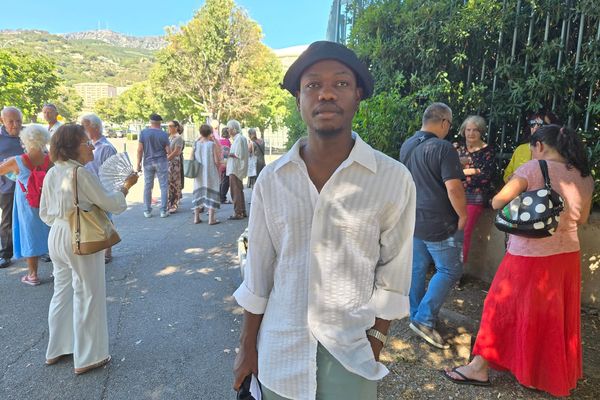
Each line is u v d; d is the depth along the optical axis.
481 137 4.20
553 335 2.39
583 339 3.25
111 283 4.59
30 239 4.38
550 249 2.37
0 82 37.81
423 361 2.96
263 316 1.48
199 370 2.94
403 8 4.92
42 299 4.15
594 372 2.83
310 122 1.30
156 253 5.69
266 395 1.43
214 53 34.28
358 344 1.33
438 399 2.56
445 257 3.03
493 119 4.28
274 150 31.02
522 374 2.46
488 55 4.41
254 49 35.50
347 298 1.32
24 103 39.62
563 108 3.91
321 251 1.30
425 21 4.57
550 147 2.40
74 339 2.94
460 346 3.13
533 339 2.43
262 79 36.66
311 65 1.29
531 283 2.40
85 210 2.74
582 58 3.79
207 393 2.69
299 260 1.33
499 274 2.59
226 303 4.08
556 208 2.29
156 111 42.19
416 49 4.82
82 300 2.86
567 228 2.37
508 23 4.11
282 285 1.37
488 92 4.41
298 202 1.31
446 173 2.87
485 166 4.12
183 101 37.84
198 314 3.83
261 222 1.40
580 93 3.90
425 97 4.73
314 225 1.30
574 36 3.94
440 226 2.97
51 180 2.79
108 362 3.03
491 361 2.61
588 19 3.76
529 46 4.02
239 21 34.53
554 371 2.40
